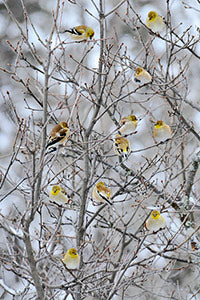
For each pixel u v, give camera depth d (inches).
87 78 845.8
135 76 459.5
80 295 407.5
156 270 420.5
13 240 396.8
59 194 449.7
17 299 426.3
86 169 448.5
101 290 431.5
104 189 439.5
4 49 1208.8
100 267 466.3
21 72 1148.5
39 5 1289.4
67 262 380.8
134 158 923.4
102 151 514.0
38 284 347.9
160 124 473.1
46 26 1267.2
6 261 394.0
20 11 1280.8
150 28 485.1
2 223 340.5
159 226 425.4
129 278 425.7
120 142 461.4
